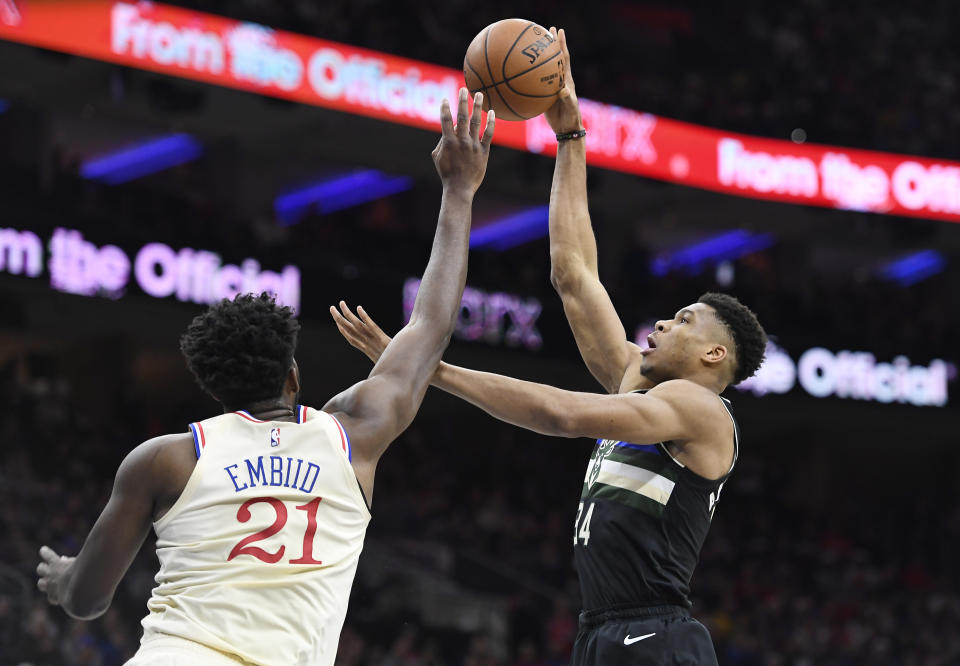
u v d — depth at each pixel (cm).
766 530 2208
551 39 435
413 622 1602
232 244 1761
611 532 372
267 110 1925
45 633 1191
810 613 1906
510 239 2461
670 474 371
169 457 286
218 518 282
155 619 281
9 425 1574
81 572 292
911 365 2286
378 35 1747
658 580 369
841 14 2577
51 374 1980
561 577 1845
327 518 288
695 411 368
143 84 1803
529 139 1831
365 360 2125
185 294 1700
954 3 2667
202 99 1775
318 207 2283
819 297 2417
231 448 288
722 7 2500
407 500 1903
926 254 2684
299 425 293
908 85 2472
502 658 1609
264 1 1720
